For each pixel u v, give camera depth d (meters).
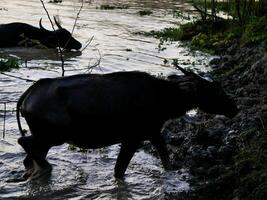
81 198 7.28
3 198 7.15
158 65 14.77
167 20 23.95
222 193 7.13
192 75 7.86
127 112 7.62
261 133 8.19
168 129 9.55
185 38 19.53
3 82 12.20
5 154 8.47
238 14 18.94
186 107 7.94
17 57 15.29
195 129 9.24
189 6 29.98
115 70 13.91
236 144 8.25
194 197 7.13
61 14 24.05
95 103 7.52
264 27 16.38
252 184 6.89
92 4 28.92
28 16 22.97
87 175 7.97
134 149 7.86
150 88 7.71
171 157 8.54
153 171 8.13
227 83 12.13
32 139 7.70
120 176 7.89
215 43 17.77
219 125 9.16
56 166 8.20
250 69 12.26
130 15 25.11
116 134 7.76
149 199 7.27
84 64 14.59
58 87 7.54
